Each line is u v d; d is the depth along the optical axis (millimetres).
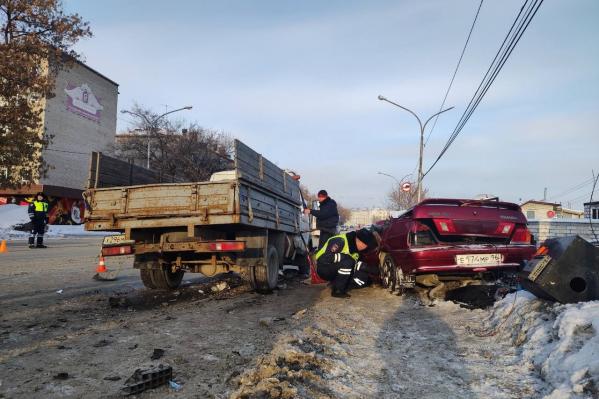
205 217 6961
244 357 4383
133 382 3615
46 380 3699
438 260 7234
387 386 3795
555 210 48562
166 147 43031
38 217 18641
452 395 3619
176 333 5312
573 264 4832
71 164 42469
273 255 8609
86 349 4590
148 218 7238
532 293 5324
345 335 5234
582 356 3543
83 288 8594
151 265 8148
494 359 4445
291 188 10492
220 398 3404
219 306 7160
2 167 22188
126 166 8805
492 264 7305
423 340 5184
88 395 3420
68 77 41812
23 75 21297
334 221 9750
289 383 3559
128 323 5812
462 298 7559
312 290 8969
